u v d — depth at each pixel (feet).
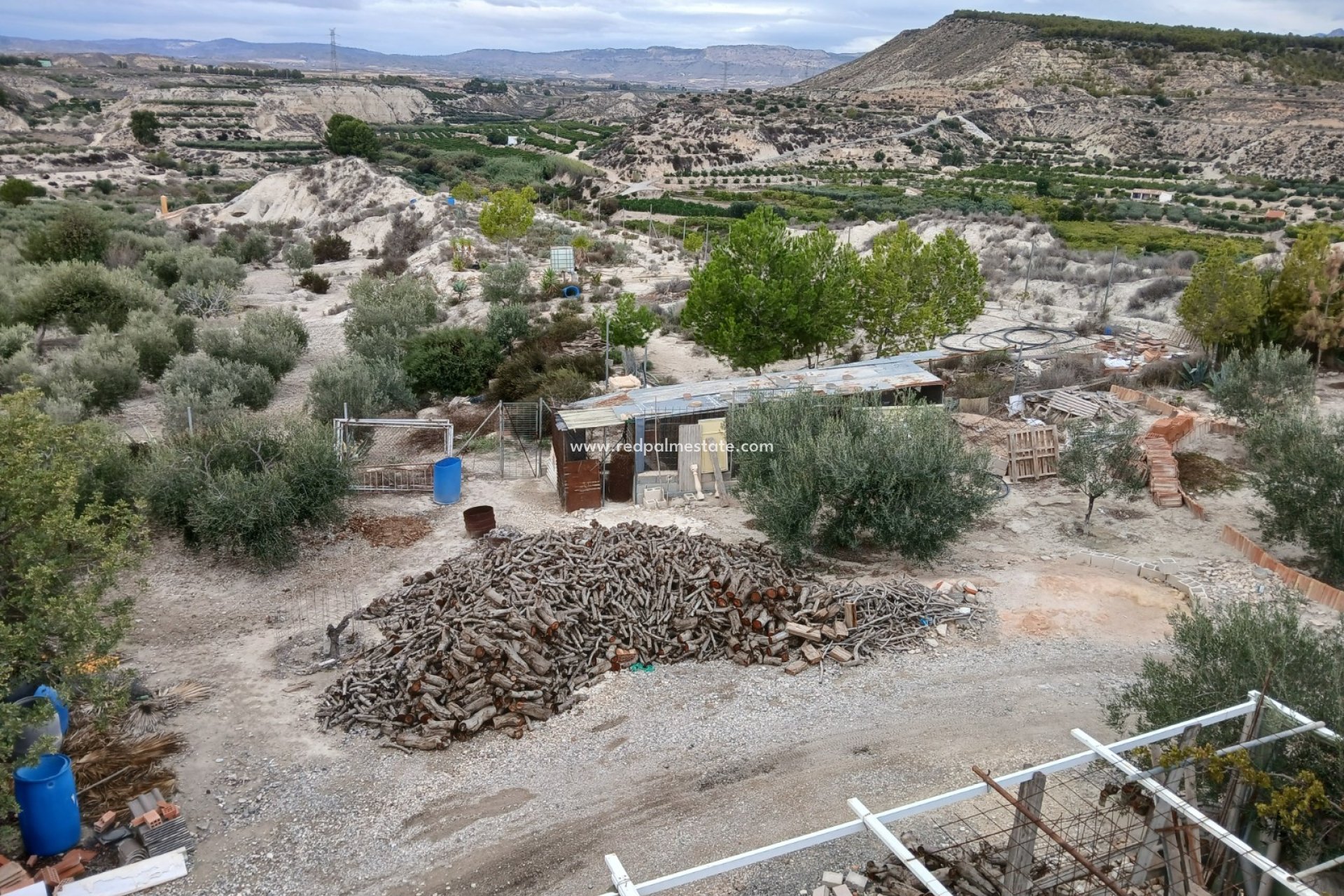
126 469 67.21
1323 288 97.30
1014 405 90.53
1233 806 30.58
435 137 578.25
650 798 38.58
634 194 347.77
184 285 165.48
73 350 125.29
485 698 44.47
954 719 43.91
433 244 222.48
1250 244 194.59
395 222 249.75
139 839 35.94
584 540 57.88
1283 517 59.98
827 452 59.77
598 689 46.78
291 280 208.64
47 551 40.47
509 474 81.05
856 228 222.69
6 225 214.07
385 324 136.67
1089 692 46.03
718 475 73.67
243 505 58.90
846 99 565.12
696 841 35.91
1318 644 35.35
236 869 34.58
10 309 131.95
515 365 107.76
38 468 42.16
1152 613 54.24
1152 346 113.39
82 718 43.34
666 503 72.33
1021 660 49.21
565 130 640.17
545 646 47.80
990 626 52.80
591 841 36.04
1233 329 98.48
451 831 36.76
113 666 40.32
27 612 38.91
